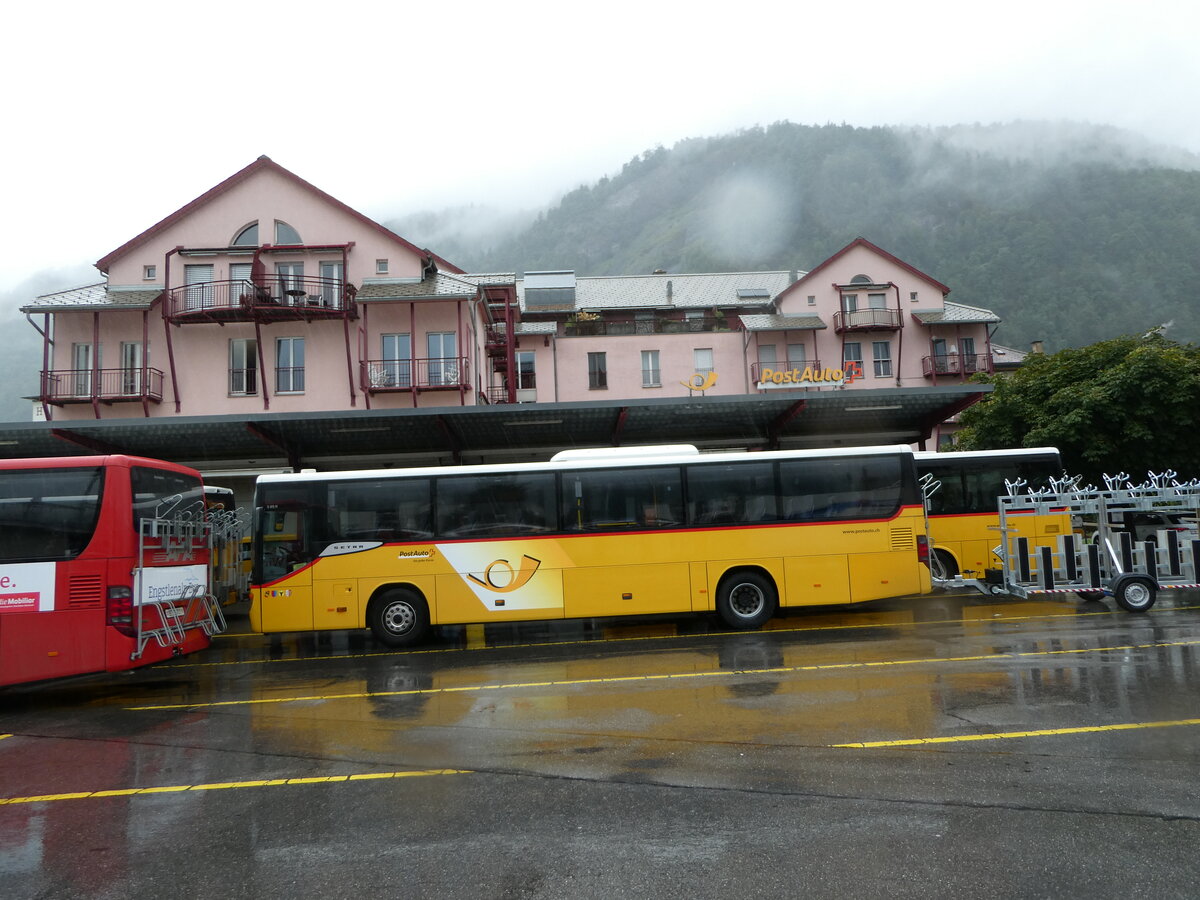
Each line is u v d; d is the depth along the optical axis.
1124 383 21.77
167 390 28.45
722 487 12.86
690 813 4.88
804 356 41.31
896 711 7.11
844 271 42.22
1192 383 21.19
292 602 12.38
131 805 5.47
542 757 6.14
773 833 4.54
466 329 29.61
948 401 19.88
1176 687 7.70
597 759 6.03
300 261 29.20
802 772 5.56
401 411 18.22
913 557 12.87
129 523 9.46
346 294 28.39
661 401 18.56
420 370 28.72
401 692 8.90
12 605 9.09
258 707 8.52
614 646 11.64
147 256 29.34
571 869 4.16
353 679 9.94
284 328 28.84
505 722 7.27
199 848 4.64
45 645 9.05
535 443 22.17
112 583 9.25
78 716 8.64
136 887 4.15
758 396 18.73
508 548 12.56
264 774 6.04
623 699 7.98
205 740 7.18
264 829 4.89
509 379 31.52
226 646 13.95
